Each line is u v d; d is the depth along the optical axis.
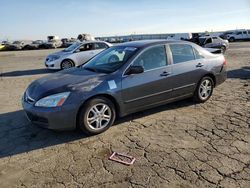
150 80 4.61
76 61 11.77
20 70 12.79
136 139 4.03
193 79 5.35
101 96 4.15
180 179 2.94
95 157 3.51
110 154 3.58
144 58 4.64
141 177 3.01
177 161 3.33
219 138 3.97
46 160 3.48
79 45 12.05
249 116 4.90
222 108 5.41
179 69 5.05
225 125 4.48
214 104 5.69
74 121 3.95
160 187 2.81
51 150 3.76
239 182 2.85
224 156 3.42
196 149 3.64
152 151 3.62
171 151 3.60
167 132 4.26
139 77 4.48
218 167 3.16
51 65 11.80
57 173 3.16
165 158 3.42
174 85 5.02
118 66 4.45
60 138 4.15
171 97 5.07
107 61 4.85
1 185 2.95
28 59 19.92
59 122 3.85
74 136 4.21
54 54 12.21
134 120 4.83
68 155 3.60
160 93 4.82
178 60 5.11
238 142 3.81
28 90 4.42
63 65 11.67
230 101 5.91
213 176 2.98
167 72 4.85
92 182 2.95
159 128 4.44
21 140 4.13
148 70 4.62
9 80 9.77
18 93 7.42
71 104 3.86
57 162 3.42
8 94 7.31
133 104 4.51
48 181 3.00
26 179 3.06
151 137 4.09
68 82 4.13
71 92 3.89
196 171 3.09
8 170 3.27
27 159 3.54
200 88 5.60
